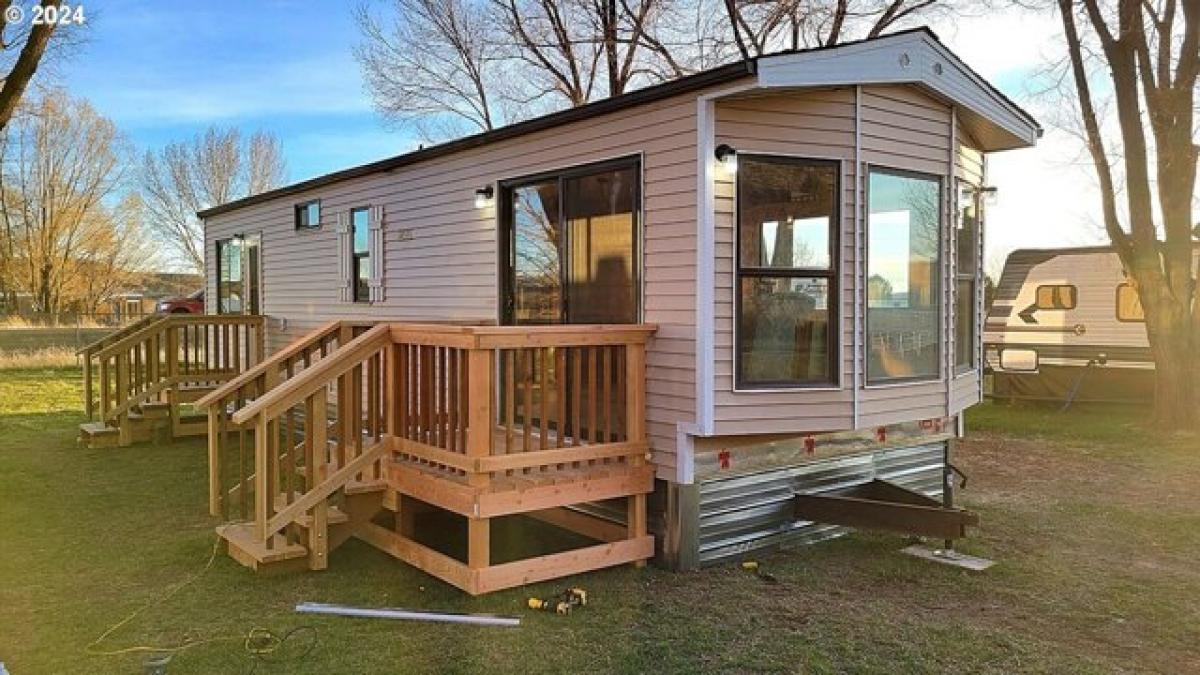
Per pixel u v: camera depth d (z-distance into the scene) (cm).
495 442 550
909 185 572
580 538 579
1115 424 1166
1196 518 652
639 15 1560
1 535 568
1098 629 420
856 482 587
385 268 808
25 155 3172
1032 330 1345
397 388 517
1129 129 1107
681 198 495
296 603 441
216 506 522
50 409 1227
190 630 402
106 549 536
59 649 379
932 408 596
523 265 633
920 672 365
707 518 508
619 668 364
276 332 1046
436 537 579
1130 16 1087
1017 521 645
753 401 501
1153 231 1110
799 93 512
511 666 365
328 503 527
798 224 516
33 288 3238
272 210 1049
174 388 958
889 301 560
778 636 404
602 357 546
